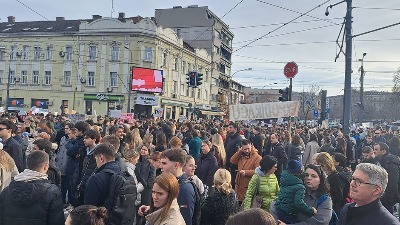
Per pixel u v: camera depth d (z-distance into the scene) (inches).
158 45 1724.9
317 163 217.0
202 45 2368.4
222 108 2175.2
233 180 413.1
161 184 139.8
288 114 527.5
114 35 1706.4
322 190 176.2
